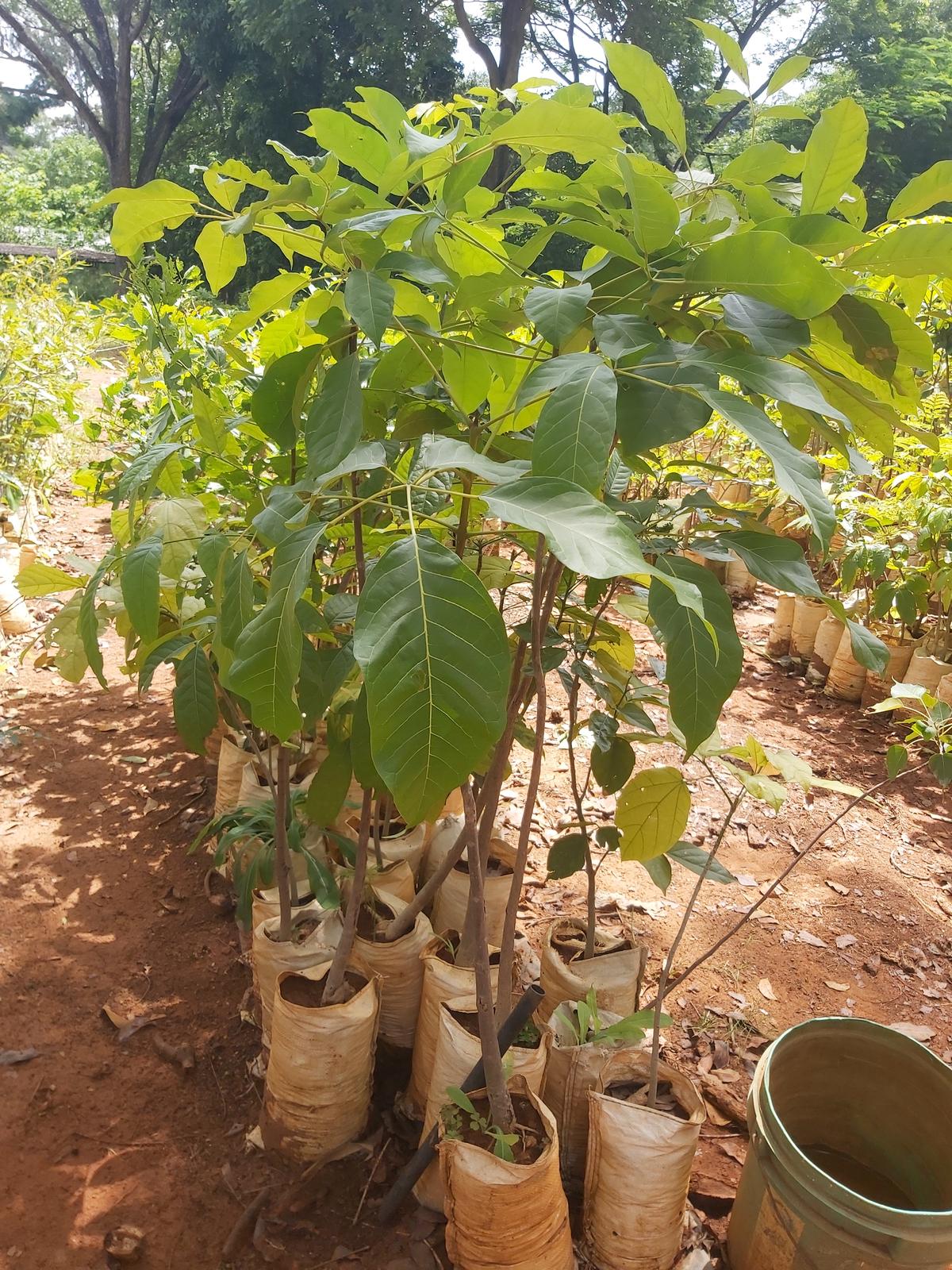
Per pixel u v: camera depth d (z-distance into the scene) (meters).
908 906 3.01
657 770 1.60
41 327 5.98
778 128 17.47
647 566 0.76
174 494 1.77
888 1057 1.70
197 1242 1.72
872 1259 1.38
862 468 1.16
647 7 16.70
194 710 1.85
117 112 21.25
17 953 2.40
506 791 3.43
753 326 1.00
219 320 3.91
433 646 0.86
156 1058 2.14
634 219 1.06
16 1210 1.76
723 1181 1.92
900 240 1.02
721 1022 2.40
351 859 2.32
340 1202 1.79
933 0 22.91
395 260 1.11
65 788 3.19
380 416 1.44
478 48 16.56
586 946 1.99
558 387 0.94
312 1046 1.75
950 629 4.27
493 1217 1.46
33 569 1.99
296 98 18.45
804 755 4.04
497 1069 1.52
